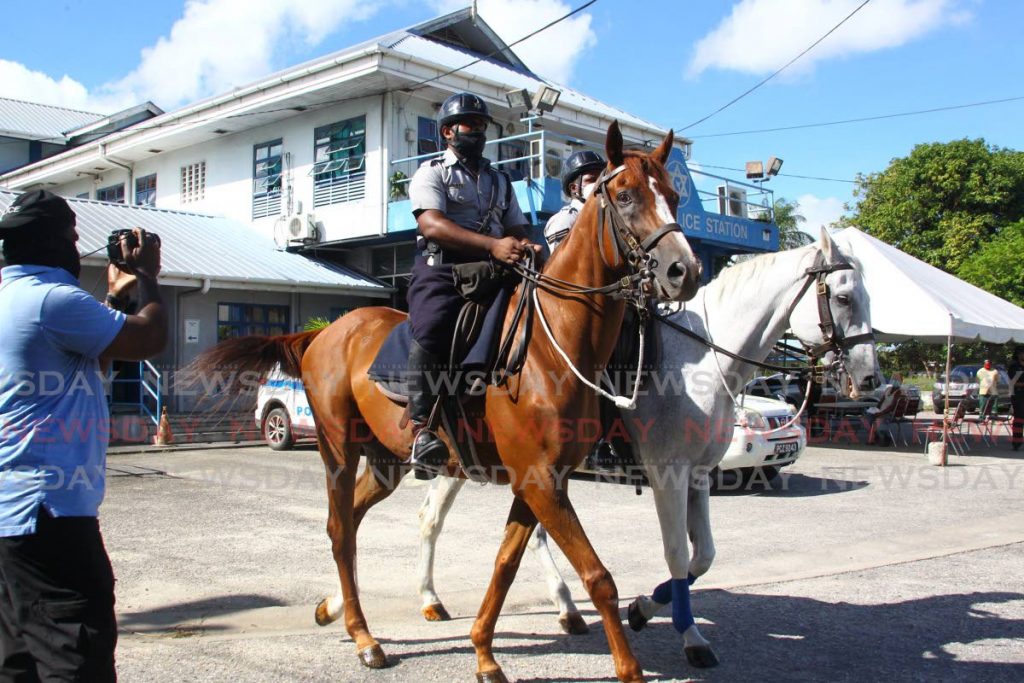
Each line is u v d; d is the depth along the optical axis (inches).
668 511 171.3
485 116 163.9
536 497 142.6
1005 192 1180.5
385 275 781.3
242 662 167.8
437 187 161.2
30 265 111.3
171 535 295.3
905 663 169.8
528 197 626.5
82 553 104.2
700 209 711.1
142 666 164.1
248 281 654.5
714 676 163.5
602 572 135.9
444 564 260.8
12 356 105.4
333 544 181.0
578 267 148.5
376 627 196.5
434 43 834.8
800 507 371.9
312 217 766.5
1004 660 171.3
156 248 117.3
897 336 576.7
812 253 177.8
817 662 170.9
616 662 133.7
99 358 110.8
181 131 864.3
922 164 1237.1
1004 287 1027.3
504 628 197.2
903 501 388.5
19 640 107.3
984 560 263.9
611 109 952.3
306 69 725.3
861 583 234.7
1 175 1122.0
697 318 180.4
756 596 221.9
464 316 153.3
